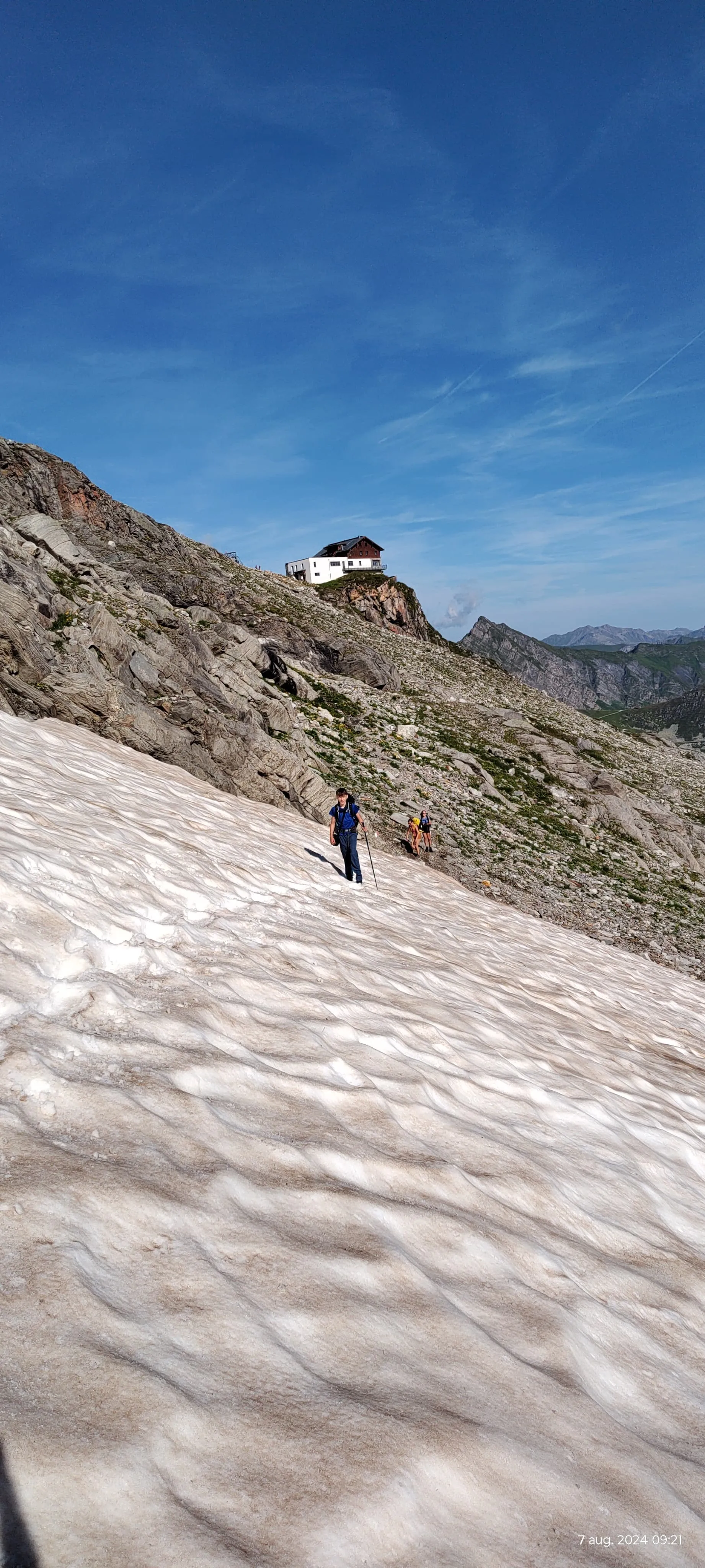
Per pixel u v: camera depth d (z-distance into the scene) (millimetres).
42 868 7762
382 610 95375
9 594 21469
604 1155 7238
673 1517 3141
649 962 25453
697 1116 10070
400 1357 3424
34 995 5504
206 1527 2326
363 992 8953
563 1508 2932
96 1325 2928
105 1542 2182
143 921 7895
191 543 80500
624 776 59281
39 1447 2357
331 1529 2449
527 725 55906
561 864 34594
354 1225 4285
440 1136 6066
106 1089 4617
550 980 15875
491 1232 4891
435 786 38906
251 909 10727
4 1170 3580
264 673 44219
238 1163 4430
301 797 27609
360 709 49219
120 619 28125
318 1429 2822
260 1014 6902
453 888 25547
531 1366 3756
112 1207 3592
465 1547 2596
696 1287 5480
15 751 14445
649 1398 4023
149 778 19375
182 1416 2660
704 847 45344
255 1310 3348
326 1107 5703
